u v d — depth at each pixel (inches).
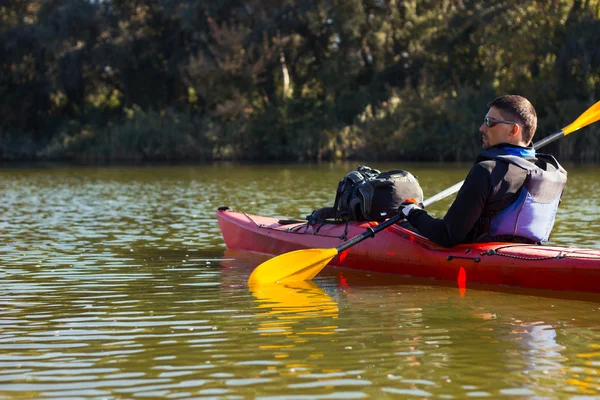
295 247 287.0
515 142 221.6
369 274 259.3
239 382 144.3
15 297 222.1
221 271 265.7
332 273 261.9
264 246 303.1
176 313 200.7
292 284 242.2
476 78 1731.1
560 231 351.6
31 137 2042.3
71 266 276.4
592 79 1535.4
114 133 1851.6
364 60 1962.4
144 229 391.5
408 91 1670.8
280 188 730.2
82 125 2064.5
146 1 2053.4
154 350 165.5
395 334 177.3
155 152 1812.3
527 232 227.9
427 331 180.1
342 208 278.8
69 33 1993.1
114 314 200.1
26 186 815.1
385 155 1642.5
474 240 237.6
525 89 1547.7
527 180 221.5
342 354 161.3
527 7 1608.0
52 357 160.9
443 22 1774.1
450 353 161.5
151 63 2092.8
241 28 1819.6
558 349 164.1
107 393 139.6
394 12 1836.9
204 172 1160.8
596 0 1577.3
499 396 136.2
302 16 1815.9
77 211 500.7
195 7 1873.8
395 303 211.9
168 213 481.1
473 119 1569.9
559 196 228.7
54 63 2135.8
